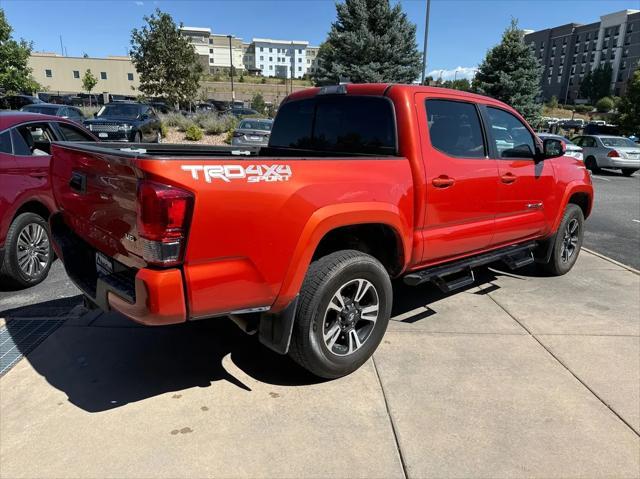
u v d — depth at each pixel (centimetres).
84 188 312
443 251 405
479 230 432
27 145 506
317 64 3047
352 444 278
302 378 342
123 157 257
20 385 324
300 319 310
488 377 351
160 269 254
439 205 385
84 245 337
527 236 518
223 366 354
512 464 267
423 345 396
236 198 264
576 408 318
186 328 411
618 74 11012
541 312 471
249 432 284
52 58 7000
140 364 353
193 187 250
